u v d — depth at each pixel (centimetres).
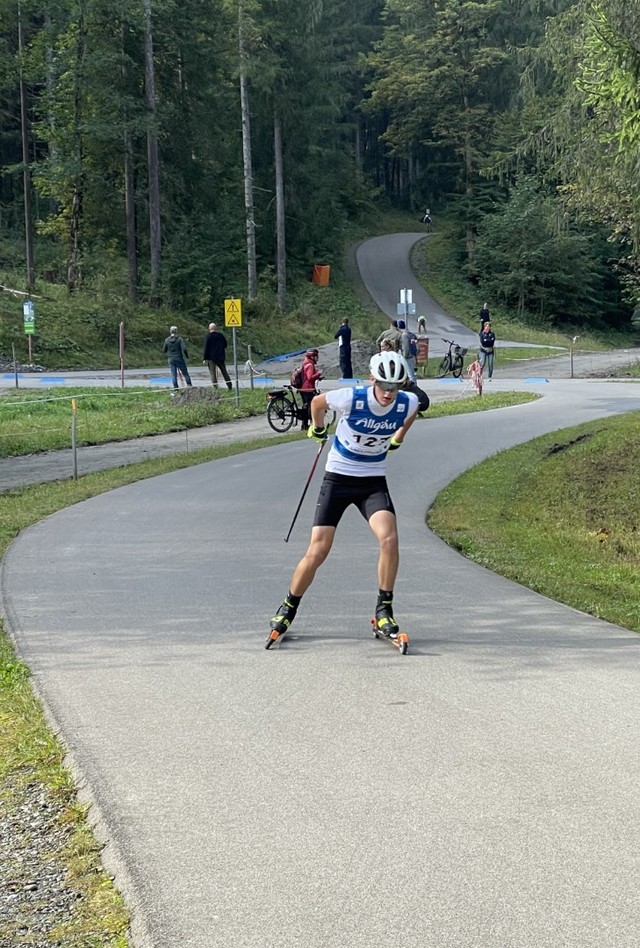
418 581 809
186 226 4916
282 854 351
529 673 564
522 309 6228
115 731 476
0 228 6022
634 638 647
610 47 1419
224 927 306
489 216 6412
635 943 293
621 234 2886
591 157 2312
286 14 5259
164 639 636
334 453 628
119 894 332
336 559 892
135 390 2712
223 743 458
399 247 7288
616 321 6812
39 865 359
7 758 455
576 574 930
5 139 6269
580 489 1512
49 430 2073
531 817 377
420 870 338
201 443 1983
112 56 4238
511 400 2506
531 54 2809
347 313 5788
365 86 8362
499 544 1020
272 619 627
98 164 4738
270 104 5406
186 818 381
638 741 456
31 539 985
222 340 2727
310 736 465
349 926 305
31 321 3036
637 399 2541
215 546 946
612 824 371
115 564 866
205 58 4922
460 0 6788
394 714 495
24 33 5003
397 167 9875
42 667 580
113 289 4703
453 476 1466
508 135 6350
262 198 6109
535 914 309
